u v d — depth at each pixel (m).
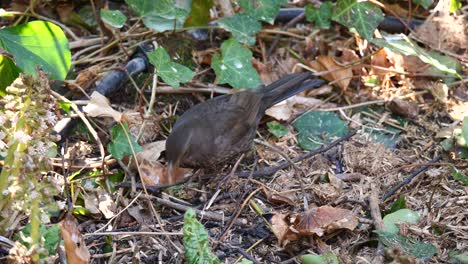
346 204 8.85
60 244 7.36
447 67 10.78
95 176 8.88
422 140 10.02
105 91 10.05
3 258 7.11
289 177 9.36
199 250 7.47
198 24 10.93
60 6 11.23
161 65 9.77
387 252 7.66
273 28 11.52
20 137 6.86
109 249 8.09
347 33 11.55
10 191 6.86
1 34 8.58
